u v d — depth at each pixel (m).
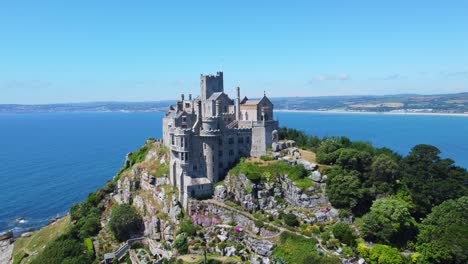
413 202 135.75
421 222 130.00
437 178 146.12
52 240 171.00
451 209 123.25
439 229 115.75
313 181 143.25
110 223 165.88
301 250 116.62
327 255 111.56
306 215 133.75
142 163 196.50
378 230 117.94
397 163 152.38
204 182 157.50
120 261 149.12
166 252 138.25
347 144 169.50
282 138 184.00
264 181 149.12
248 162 160.88
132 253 150.12
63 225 190.62
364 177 140.88
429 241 113.94
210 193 158.00
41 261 149.12
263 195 146.00
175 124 170.88
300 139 180.75
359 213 132.75
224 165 164.75
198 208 150.25
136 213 172.62
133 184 189.62
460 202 124.94
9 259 178.38
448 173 147.62
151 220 162.88
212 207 148.75
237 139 168.00
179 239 136.50
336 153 147.50
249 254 125.38
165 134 199.38
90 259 149.38
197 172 159.25
